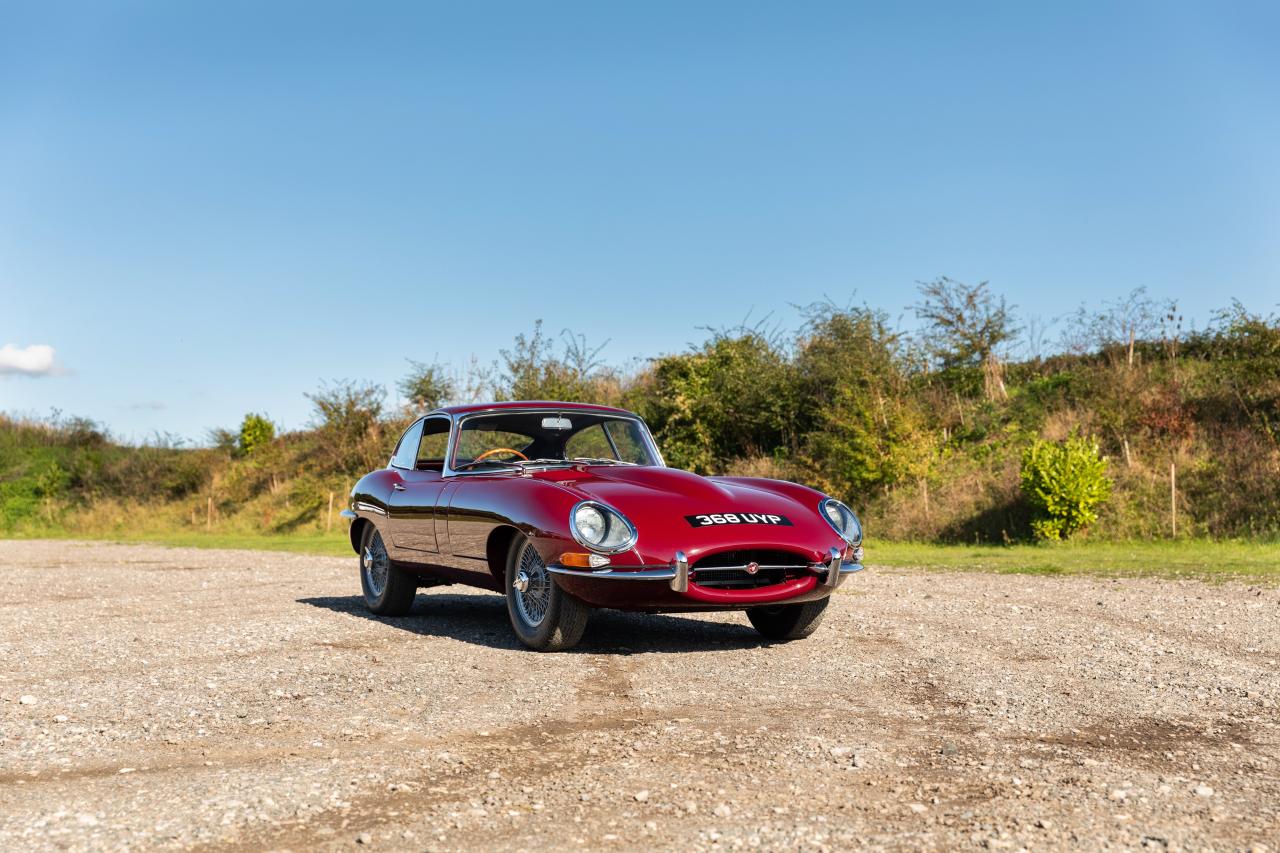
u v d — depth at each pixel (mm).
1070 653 5621
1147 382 20344
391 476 7617
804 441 23188
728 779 3281
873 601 8180
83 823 2914
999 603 7980
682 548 5527
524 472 6617
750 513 5895
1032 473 16562
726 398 24016
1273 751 3582
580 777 3324
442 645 6141
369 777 3340
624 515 5625
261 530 28766
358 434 29422
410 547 7152
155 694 4742
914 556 13914
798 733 3883
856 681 4918
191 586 10406
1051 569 11234
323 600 8859
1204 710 4230
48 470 38469
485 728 4027
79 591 9969
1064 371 22859
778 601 5781
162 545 20375
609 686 4852
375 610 7734
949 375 23406
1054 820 2840
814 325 23953
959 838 2709
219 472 33844
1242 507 16219
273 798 3119
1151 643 5934
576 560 5555
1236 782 3197
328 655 5762
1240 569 10641
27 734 4016
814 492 6445
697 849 2656
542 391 24625
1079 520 16219
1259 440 17906
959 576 10555
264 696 4664
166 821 2924
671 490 6078
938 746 3670
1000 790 3127
